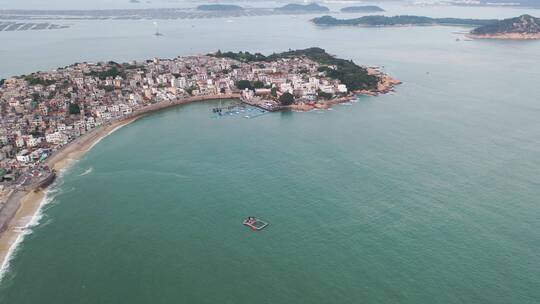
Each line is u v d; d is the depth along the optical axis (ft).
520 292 448.65
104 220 590.14
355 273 478.18
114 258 510.17
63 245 537.65
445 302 435.94
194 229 564.30
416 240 531.91
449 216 583.99
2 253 525.75
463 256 502.38
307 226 565.12
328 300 440.86
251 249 521.65
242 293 453.17
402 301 438.40
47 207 631.97
